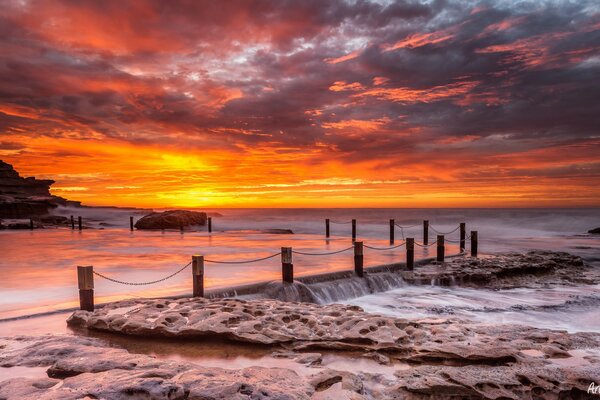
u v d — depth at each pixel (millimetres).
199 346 7844
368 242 28609
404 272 17156
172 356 7391
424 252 22641
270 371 6055
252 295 12375
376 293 15352
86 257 20844
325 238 32938
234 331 8016
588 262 22547
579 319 12062
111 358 6379
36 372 6207
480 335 8477
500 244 28891
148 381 5156
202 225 46812
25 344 7461
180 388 5109
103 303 10469
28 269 17203
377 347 7520
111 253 22609
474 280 16641
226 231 39875
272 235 36125
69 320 9125
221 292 11812
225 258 20219
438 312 12789
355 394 5543
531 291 15734
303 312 9492
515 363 6953
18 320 9375
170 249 24562
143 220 43844
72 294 12469
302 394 5336
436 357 7082
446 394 5875
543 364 6930
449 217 74188
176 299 11031
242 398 4996
